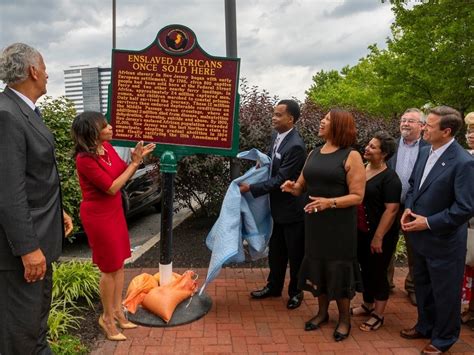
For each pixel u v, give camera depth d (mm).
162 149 3820
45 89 2557
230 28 4836
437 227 3074
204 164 6371
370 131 7336
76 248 6547
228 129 3779
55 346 3229
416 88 12625
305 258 3572
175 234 6695
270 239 4305
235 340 3525
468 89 11250
